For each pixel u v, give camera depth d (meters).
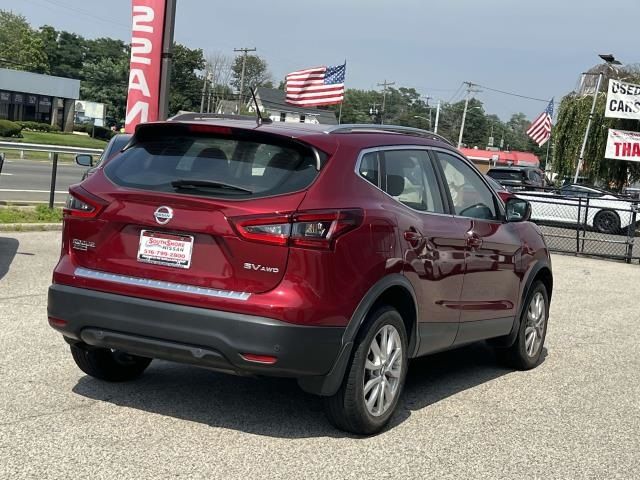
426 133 6.07
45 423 4.81
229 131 4.82
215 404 5.43
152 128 5.03
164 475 4.16
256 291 4.46
